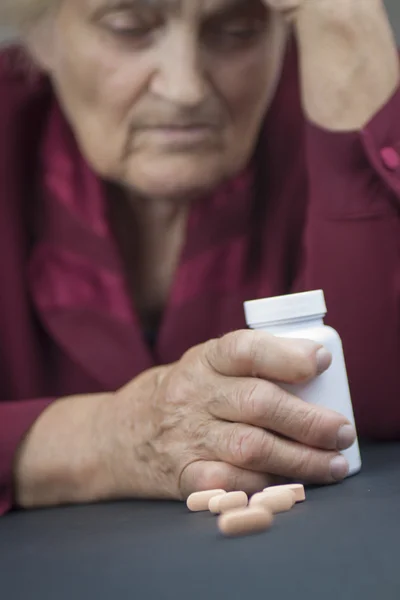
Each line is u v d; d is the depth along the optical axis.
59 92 0.92
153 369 0.77
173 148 0.87
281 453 0.69
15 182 0.98
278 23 0.88
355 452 0.73
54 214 0.97
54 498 0.77
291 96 0.97
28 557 0.62
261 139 0.97
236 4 0.84
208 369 0.71
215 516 0.66
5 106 0.99
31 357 0.98
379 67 0.84
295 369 0.69
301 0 0.85
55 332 0.97
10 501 0.77
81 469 0.76
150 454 0.73
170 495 0.72
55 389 0.98
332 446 0.70
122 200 0.97
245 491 0.70
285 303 0.71
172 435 0.72
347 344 0.86
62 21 0.88
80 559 0.61
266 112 0.97
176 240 0.98
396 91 0.84
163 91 0.85
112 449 0.75
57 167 0.98
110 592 0.54
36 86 1.00
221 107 0.86
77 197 0.97
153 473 0.73
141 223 0.98
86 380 0.98
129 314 0.96
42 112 1.00
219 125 0.87
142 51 0.86
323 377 0.71
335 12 0.84
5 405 0.80
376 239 0.85
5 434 0.78
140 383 0.76
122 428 0.75
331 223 0.86
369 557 0.55
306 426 0.69
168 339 0.97
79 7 0.86
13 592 0.56
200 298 0.96
